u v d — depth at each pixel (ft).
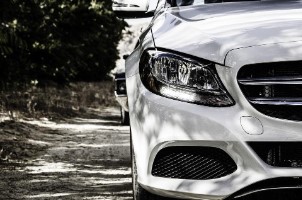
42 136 45.60
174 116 15.51
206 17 17.58
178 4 20.21
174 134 15.49
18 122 52.42
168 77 15.84
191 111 15.39
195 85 15.56
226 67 15.38
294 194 15.43
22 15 59.26
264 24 16.22
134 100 16.46
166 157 15.79
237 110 15.23
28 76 58.18
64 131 50.16
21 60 54.54
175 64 15.84
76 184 25.99
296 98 15.05
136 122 16.29
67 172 29.12
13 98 67.41
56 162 32.45
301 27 15.78
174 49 16.06
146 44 17.03
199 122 15.30
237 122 15.12
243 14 17.44
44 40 75.66
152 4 21.21
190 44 16.03
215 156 15.43
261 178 15.07
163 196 16.03
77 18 96.22
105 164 31.58
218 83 15.43
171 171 15.79
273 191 15.43
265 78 15.14
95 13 97.30
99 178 27.35
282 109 15.03
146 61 16.39
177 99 15.64
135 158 16.34
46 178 27.55
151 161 15.92
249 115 15.12
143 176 16.08
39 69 80.18
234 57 15.34
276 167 15.08
